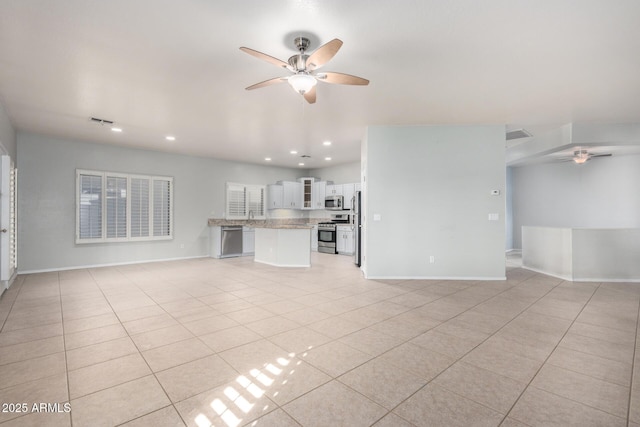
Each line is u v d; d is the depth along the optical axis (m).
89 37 2.63
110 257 6.66
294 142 6.47
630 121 5.05
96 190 6.44
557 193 8.72
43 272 5.84
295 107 4.38
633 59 3.01
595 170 8.12
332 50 2.25
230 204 8.60
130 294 4.39
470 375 2.26
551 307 3.82
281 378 2.21
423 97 4.01
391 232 5.36
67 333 2.99
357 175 8.94
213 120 4.96
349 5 2.21
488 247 5.28
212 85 3.62
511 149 6.79
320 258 8.08
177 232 7.62
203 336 2.94
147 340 2.84
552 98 4.04
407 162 5.33
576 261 5.28
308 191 9.88
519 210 9.48
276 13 2.30
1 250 4.11
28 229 5.73
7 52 2.87
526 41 2.69
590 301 4.08
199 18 2.36
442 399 1.97
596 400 1.96
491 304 3.94
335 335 2.97
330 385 2.13
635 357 2.53
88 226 6.35
